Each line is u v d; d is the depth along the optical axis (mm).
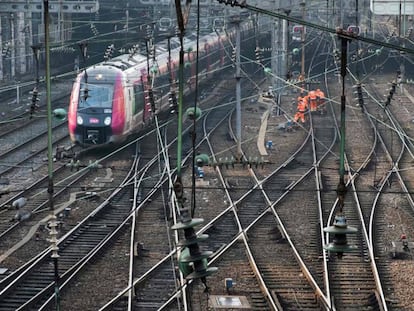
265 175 89500
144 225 69062
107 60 105125
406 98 147500
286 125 116438
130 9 179375
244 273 56906
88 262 58000
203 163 62719
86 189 79938
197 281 54094
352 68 162875
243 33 158250
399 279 56250
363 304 51344
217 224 70000
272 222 71000
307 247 63469
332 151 103750
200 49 134375
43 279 55094
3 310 49969
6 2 120312
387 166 95938
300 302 51406
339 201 34375
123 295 51469
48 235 65625
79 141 96625
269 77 133125
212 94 145875
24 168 89812
